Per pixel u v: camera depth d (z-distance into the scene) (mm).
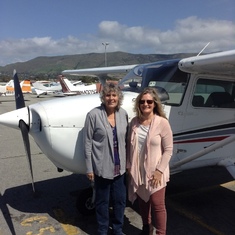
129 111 3082
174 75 3350
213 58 2822
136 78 3639
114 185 2691
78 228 3102
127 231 3039
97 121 2557
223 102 3666
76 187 4270
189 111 3400
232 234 2994
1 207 3637
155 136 2473
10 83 31031
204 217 3357
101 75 5914
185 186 4316
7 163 5539
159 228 2578
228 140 3449
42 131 2918
